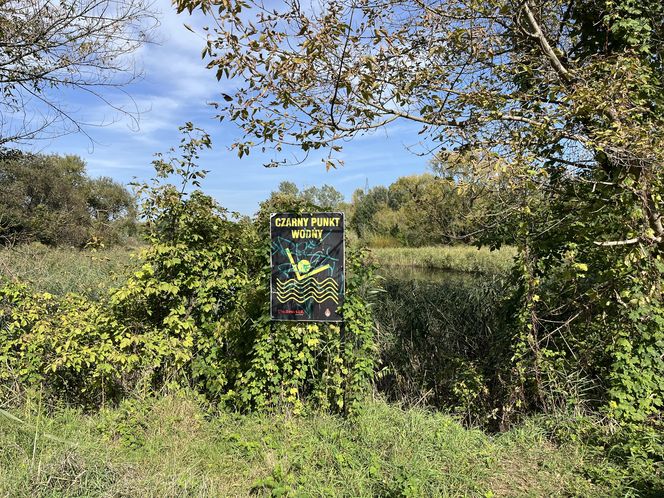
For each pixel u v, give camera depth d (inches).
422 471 147.8
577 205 183.3
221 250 211.8
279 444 167.5
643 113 163.6
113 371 197.0
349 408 185.6
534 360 196.7
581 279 196.7
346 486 143.6
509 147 147.9
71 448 153.1
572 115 149.3
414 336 275.7
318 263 189.5
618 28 183.9
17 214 573.3
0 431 165.5
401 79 165.9
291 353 192.5
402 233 1148.5
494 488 145.7
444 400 237.0
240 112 146.0
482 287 308.2
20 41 244.8
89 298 253.6
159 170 209.5
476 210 169.3
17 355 197.5
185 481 141.9
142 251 204.7
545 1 169.8
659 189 146.1
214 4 123.6
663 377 179.5
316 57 134.3
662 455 150.8
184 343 201.6
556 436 174.6
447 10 161.8
